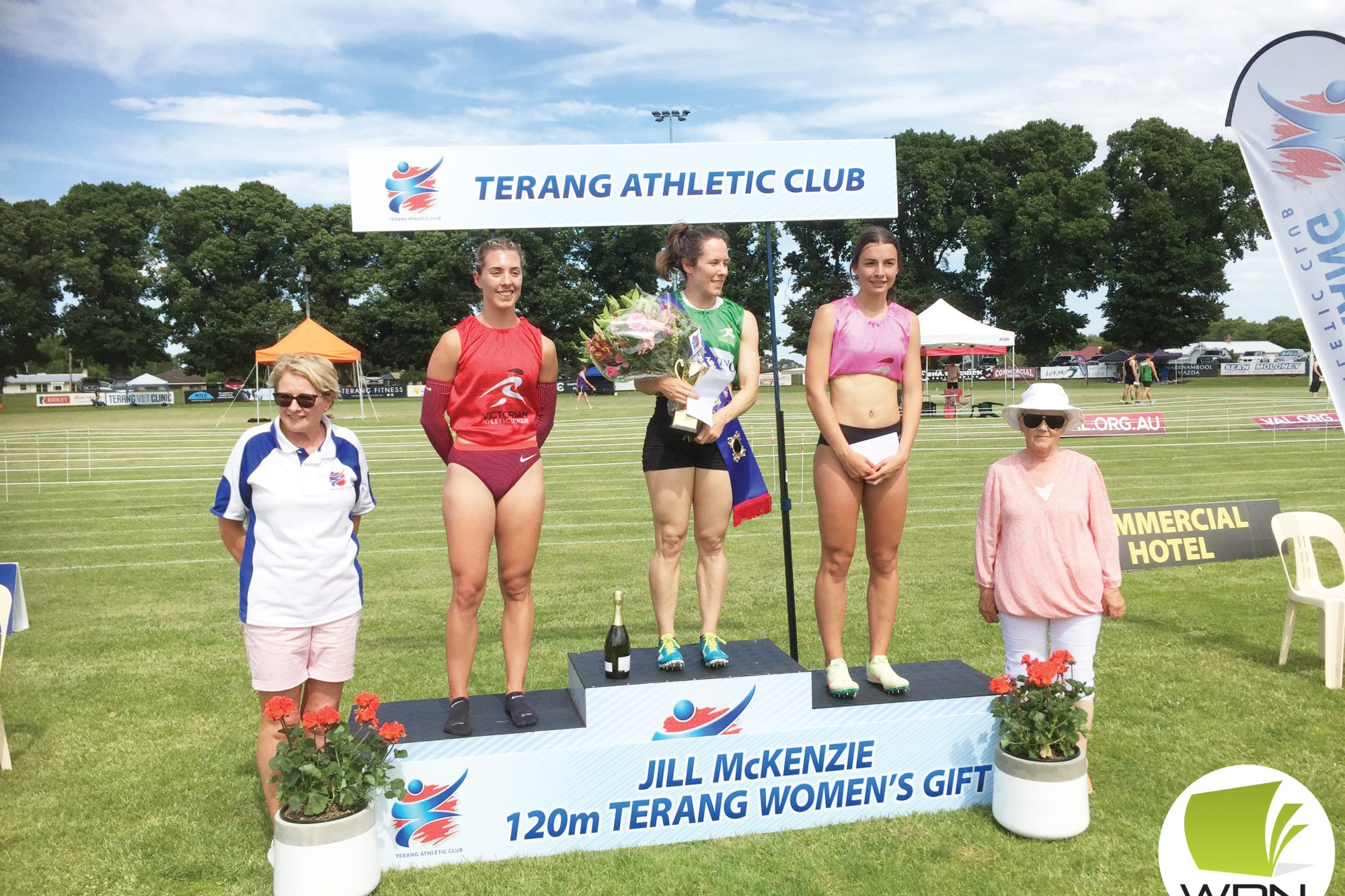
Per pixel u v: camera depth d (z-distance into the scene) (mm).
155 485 16000
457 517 3658
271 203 67000
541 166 4520
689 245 4023
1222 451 17734
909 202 61344
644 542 10109
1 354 62500
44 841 3758
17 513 12812
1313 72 5207
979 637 6371
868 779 3809
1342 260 5184
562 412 35688
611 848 3600
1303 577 5617
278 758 3186
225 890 3385
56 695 5504
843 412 3986
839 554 4012
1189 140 59406
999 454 18250
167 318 67875
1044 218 55125
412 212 4473
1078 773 3592
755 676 3695
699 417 3893
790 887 3275
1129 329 60719
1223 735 4566
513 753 3479
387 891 3252
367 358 67250
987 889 3236
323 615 3467
